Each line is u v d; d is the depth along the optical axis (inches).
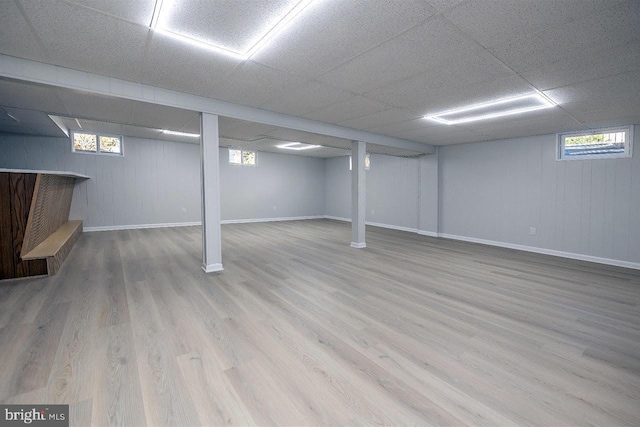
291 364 77.5
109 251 205.9
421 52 98.6
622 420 59.4
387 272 165.9
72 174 187.6
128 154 302.8
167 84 132.4
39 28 86.0
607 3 70.4
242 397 65.0
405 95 141.8
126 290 130.2
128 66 113.0
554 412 61.5
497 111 165.2
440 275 161.0
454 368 76.7
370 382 70.7
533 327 100.3
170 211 328.8
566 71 109.6
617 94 132.3
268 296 126.4
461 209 279.9
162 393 65.7
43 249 159.8
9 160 252.1
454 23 81.1
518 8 73.7
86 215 284.5
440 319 105.8
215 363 77.3
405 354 83.0
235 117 160.7
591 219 204.1
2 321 98.7
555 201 220.4
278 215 414.6
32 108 158.7
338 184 435.5
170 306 113.6
